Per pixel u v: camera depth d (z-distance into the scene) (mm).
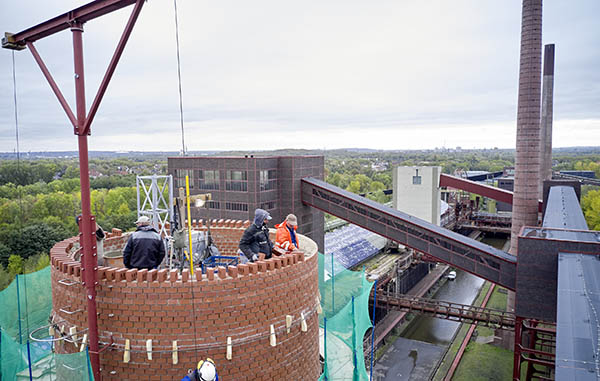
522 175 38969
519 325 24703
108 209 64812
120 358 10164
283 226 13773
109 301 10148
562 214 34312
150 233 11055
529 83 38000
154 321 10023
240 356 10523
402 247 70250
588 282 17828
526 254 24250
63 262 11102
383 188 174750
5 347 10820
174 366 10055
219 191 53188
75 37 9266
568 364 10523
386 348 46625
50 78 9766
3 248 38156
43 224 42875
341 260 58594
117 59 8945
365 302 16766
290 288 11516
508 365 39250
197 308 10086
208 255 14648
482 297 61938
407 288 62219
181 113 9047
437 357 43875
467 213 104438
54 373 10641
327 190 47250
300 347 11953
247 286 10539
